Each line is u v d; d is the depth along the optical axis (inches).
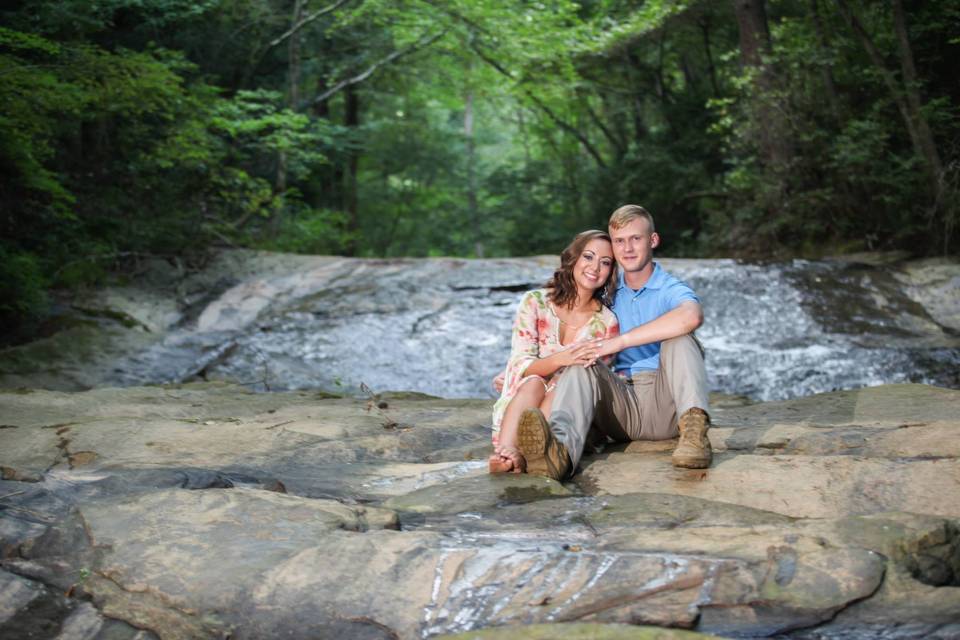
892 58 555.5
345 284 463.5
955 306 410.3
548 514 137.4
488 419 223.1
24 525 129.7
